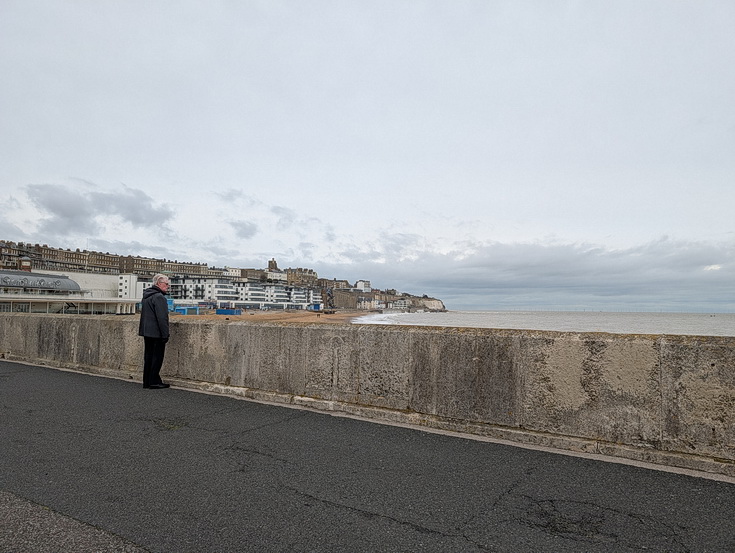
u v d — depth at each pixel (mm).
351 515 3066
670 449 4020
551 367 4598
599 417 4340
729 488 3500
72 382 8094
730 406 3812
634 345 4238
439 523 2959
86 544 2695
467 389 5051
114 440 4707
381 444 4586
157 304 7336
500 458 4184
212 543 2707
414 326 5809
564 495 3381
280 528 2891
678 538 2770
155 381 7488
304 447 4492
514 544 2699
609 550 2637
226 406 6230
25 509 3148
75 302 98250
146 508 3160
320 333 6238
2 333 11766
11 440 4707
